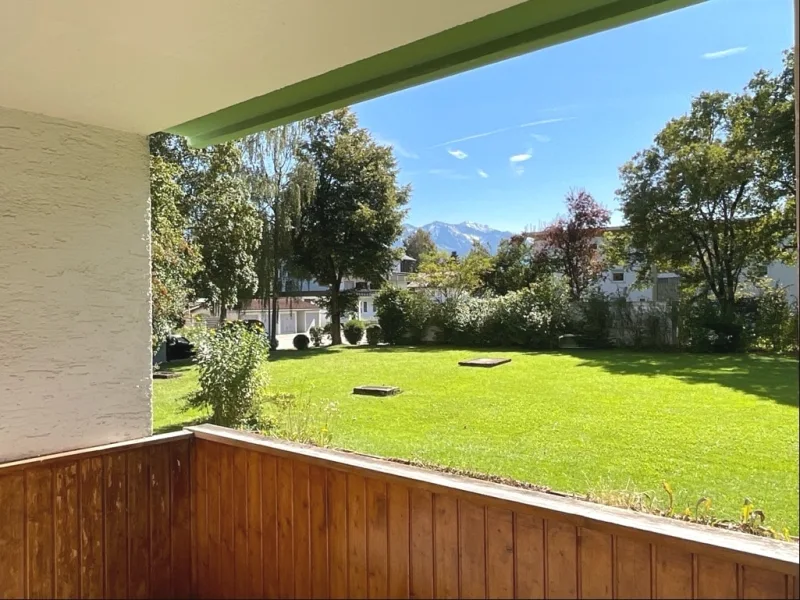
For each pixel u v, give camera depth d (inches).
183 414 202.5
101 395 80.6
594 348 261.7
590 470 101.7
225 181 382.3
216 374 183.8
